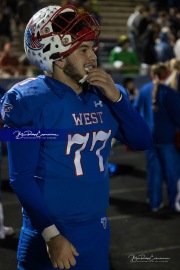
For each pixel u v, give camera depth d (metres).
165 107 10.18
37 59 4.18
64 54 4.04
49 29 4.05
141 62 25.03
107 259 4.49
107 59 27.69
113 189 12.64
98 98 4.28
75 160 4.14
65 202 4.14
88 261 4.28
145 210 10.92
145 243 8.94
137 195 12.10
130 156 16.75
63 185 4.12
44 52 4.09
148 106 10.38
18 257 4.41
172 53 23.75
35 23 4.12
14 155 3.94
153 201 10.84
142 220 10.25
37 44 4.11
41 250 4.21
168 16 28.98
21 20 22.97
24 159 3.94
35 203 3.89
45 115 4.00
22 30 24.03
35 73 19.44
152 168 10.76
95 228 4.29
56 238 3.88
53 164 4.09
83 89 4.23
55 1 27.44
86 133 4.15
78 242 4.21
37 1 24.33
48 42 4.05
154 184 10.79
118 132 4.55
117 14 31.50
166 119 10.29
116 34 30.31
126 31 30.81
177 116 10.12
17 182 3.92
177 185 10.70
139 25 25.48
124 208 11.07
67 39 4.01
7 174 14.27
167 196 11.94
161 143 10.45
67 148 4.09
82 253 4.23
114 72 21.36
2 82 17.47
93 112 4.21
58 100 4.04
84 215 4.21
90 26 4.05
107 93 4.15
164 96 10.14
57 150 4.07
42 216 3.88
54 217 4.14
